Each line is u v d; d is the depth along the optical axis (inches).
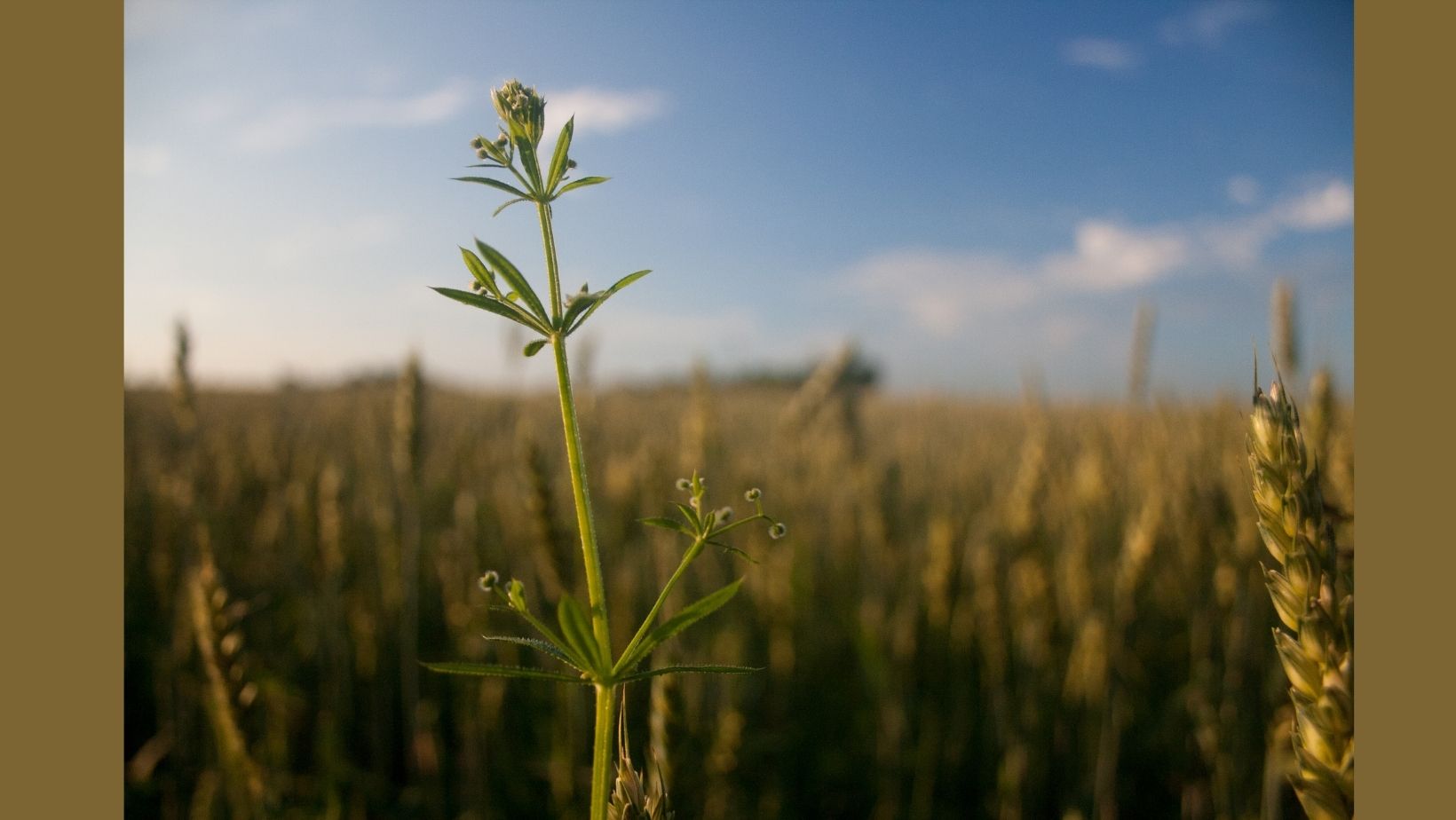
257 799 148.3
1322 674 60.5
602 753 61.7
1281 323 191.5
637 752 147.9
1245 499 198.5
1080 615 217.3
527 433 195.5
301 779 201.2
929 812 211.9
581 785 195.5
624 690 73.3
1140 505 247.1
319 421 443.5
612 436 400.2
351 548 279.7
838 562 297.7
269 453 345.4
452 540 242.8
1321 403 160.7
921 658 246.7
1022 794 208.5
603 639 62.1
